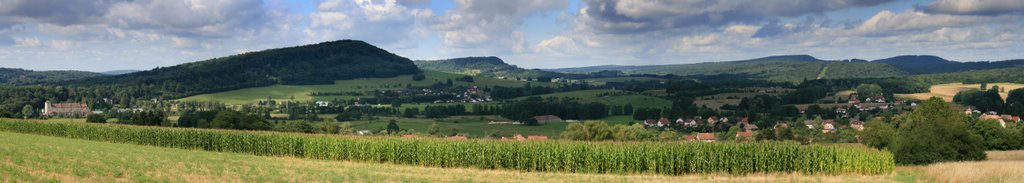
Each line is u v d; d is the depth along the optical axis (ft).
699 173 164.45
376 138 194.49
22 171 126.93
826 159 165.07
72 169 134.51
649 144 169.17
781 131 427.74
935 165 171.63
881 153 166.20
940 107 345.31
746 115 616.80
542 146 170.40
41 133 291.79
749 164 164.25
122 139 260.21
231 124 395.75
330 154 198.29
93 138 271.08
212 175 134.92
